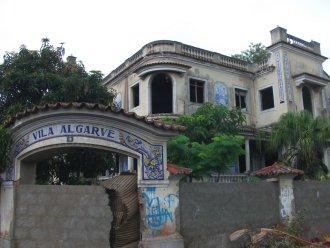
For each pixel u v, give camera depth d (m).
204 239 8.37
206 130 14.75
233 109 16.59
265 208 10.02
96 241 7.73
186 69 19.19
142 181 8.16
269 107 22.55
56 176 12.34
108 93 13.20
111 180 8.73
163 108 19.66
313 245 9.29
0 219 8.38
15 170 8.33
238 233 8.88
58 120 8.09
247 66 23.17
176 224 8.35
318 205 11.23
